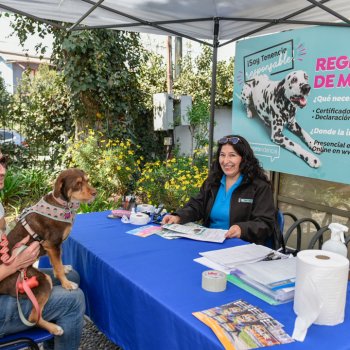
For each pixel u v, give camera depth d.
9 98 7.79
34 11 3.83
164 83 10.02
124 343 2.01
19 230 2.10
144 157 8.82
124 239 2.61
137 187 6.88
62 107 8.05
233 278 1.91
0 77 7.88
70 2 3.53
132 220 3.01
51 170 7.99
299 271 1.50
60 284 2.32
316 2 2.90
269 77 4.08
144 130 8.85
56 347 2.09
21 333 1.98
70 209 2.19
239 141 3.06
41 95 8.02
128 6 3.69
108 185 7.00
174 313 1.56
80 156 7.05
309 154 3.77
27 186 7.18
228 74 9.80
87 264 2.40
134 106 8.40
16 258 1.93
